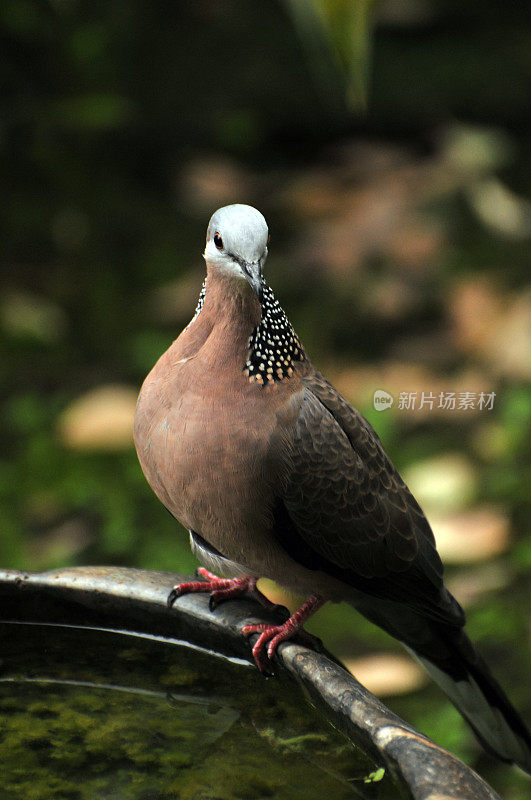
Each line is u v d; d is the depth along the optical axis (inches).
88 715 163.9
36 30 538.0
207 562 204.5
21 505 362.0
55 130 526.6
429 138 544.1
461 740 267.6
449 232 491.5
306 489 190.4
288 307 455.2
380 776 140.2
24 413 404.2
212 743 156.0
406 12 570.3
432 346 424.8
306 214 504.4
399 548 202.8
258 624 176.1
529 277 455.2
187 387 188.5
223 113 550.9
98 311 458.9
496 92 546.6
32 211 517.0
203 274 461.7
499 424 385.4
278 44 566.3
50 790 145.3
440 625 211.5
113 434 366.9
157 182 544.4
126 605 184.4
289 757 150.6
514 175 526.9
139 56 562.6
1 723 161.8
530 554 328.8
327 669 158.4
